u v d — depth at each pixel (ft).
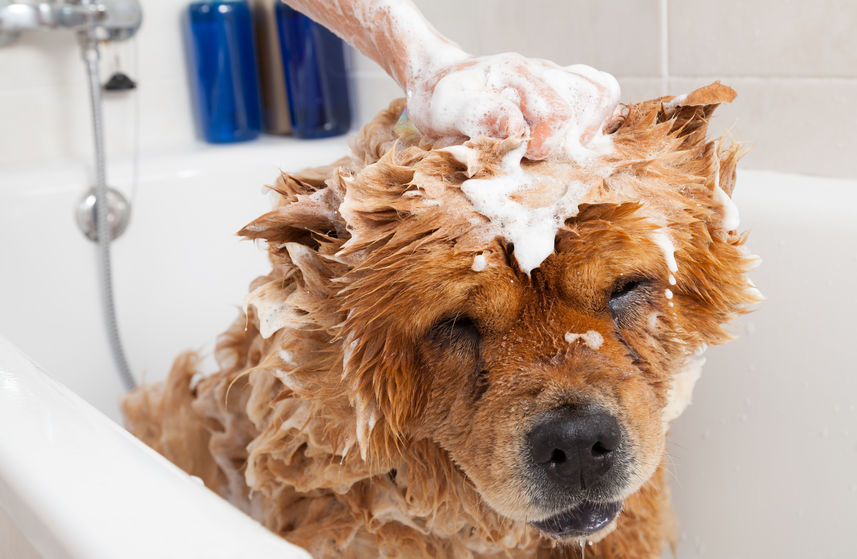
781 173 5.33
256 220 3.04
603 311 3.01
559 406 2.84
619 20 5.96
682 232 3.10
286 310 3.20
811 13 5.05
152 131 8.05
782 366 4.59
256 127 8.11
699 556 4.83
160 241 6.98
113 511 1.92
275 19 7.77
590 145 3.12
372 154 3.57
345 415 3.28
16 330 6.29
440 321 2.99
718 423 4.85
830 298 4.45
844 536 4.21
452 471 3.44
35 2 6.93
